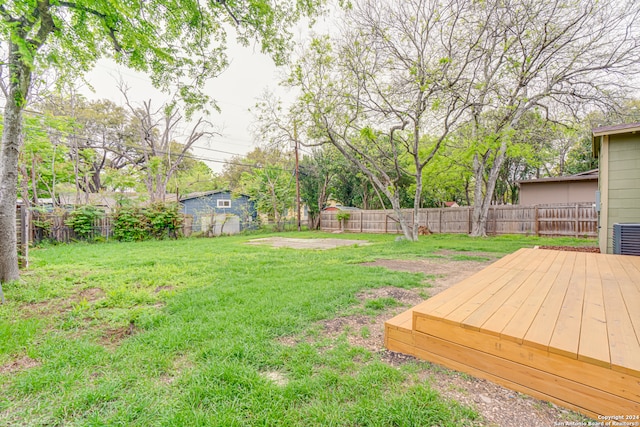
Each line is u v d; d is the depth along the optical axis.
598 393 1.32
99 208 11.28
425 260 5.82
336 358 1.93
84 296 3.53
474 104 7.59
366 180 18.03
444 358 1.82
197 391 1.57
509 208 11.11
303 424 1.35
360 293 3.44
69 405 1.48
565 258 4.24
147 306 3.11
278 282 3.97
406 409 1.42
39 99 9.20
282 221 16.86
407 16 7.61
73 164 14.01
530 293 2.39
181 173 20.52
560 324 1.71
